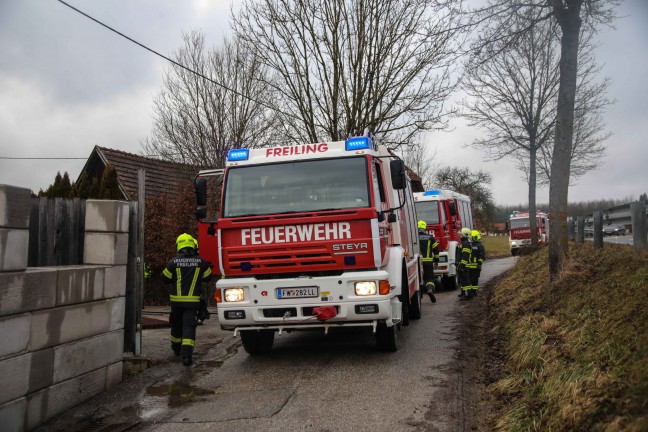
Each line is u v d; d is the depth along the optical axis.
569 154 8.91
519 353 6.15
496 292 12.54
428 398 5.34
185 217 14.00
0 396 4.52
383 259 6.70
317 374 6.45
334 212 6.55
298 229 6.62
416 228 10.75
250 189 6.99
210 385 6.20
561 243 8.77
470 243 13.27
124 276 6.46
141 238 7.22
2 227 4.55
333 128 12.70
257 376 6.50
